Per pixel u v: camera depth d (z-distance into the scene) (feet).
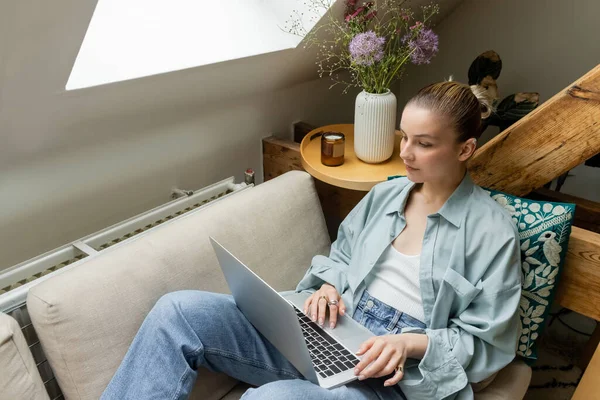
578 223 4.96
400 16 5.46
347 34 4.80
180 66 4.28
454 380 3.27
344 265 4.25
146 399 3.14
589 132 3.75
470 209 3.56
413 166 3.48
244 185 5.19
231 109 5.65
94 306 3.36
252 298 3.26
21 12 2.77
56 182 4.30
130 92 4.15
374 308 3.83
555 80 6.58
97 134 4.39
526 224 3.68
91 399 3.32
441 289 3.45
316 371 3.29
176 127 5.11
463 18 7.14
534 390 5.09
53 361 3.32
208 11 4.85
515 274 3.41
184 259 3.90
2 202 4.01
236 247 4.24
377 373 3.12
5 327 2.97
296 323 2.80
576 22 6.17
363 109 4.76
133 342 3.34
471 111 3.35
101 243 4.29
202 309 3.45
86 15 3.09
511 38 6.79
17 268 3.78
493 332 3.28
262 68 5.29
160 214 4.70
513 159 4.16
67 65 3.40
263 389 2.97
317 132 5.78
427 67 7.76
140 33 4.32
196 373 3.37
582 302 3.90
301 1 4.96
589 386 3.22
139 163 4.91
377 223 4.03
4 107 3.41
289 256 4.62
